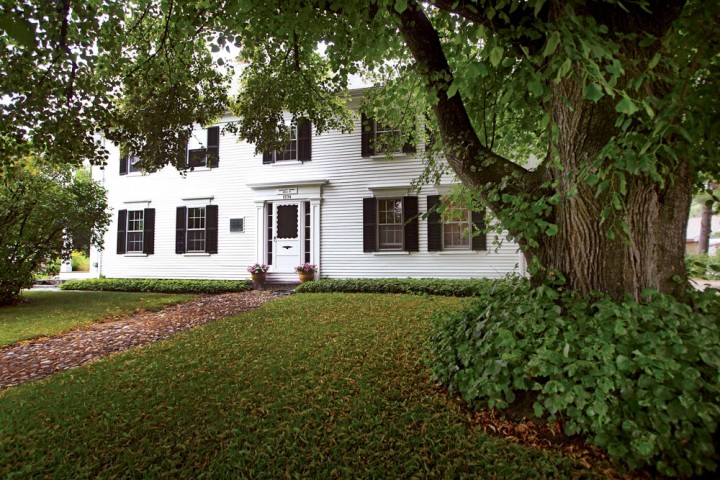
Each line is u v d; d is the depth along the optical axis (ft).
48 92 14.73
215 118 24.11
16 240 29.04
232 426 9.23
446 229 34.50
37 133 15.75
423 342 15.16
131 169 43.11
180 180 41.42
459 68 12.48
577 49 7.20
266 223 38.86
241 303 28.40
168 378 12.61
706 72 8.77
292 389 11.25
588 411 7.02
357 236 36.40
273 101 23.53
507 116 15.67
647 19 7.93
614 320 7.65
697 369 6.61
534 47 9.14
